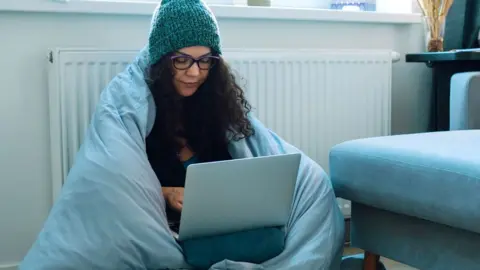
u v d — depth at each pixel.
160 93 1.42
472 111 1.75
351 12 2.10
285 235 1.34
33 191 1.71
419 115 2.39
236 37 1.96
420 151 1.36
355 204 1.58
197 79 1.41
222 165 1.14
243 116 1.53
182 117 1.50
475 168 1.22
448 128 2.18
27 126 1.69
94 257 1.12
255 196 1.21
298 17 1.99
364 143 1.51
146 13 1.75
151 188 1.23
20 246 1.72
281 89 1.93
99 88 1.65
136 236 1.16
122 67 1.68
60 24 1.70
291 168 1.23
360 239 1.58
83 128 1.64
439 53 2.02
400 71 2.33
